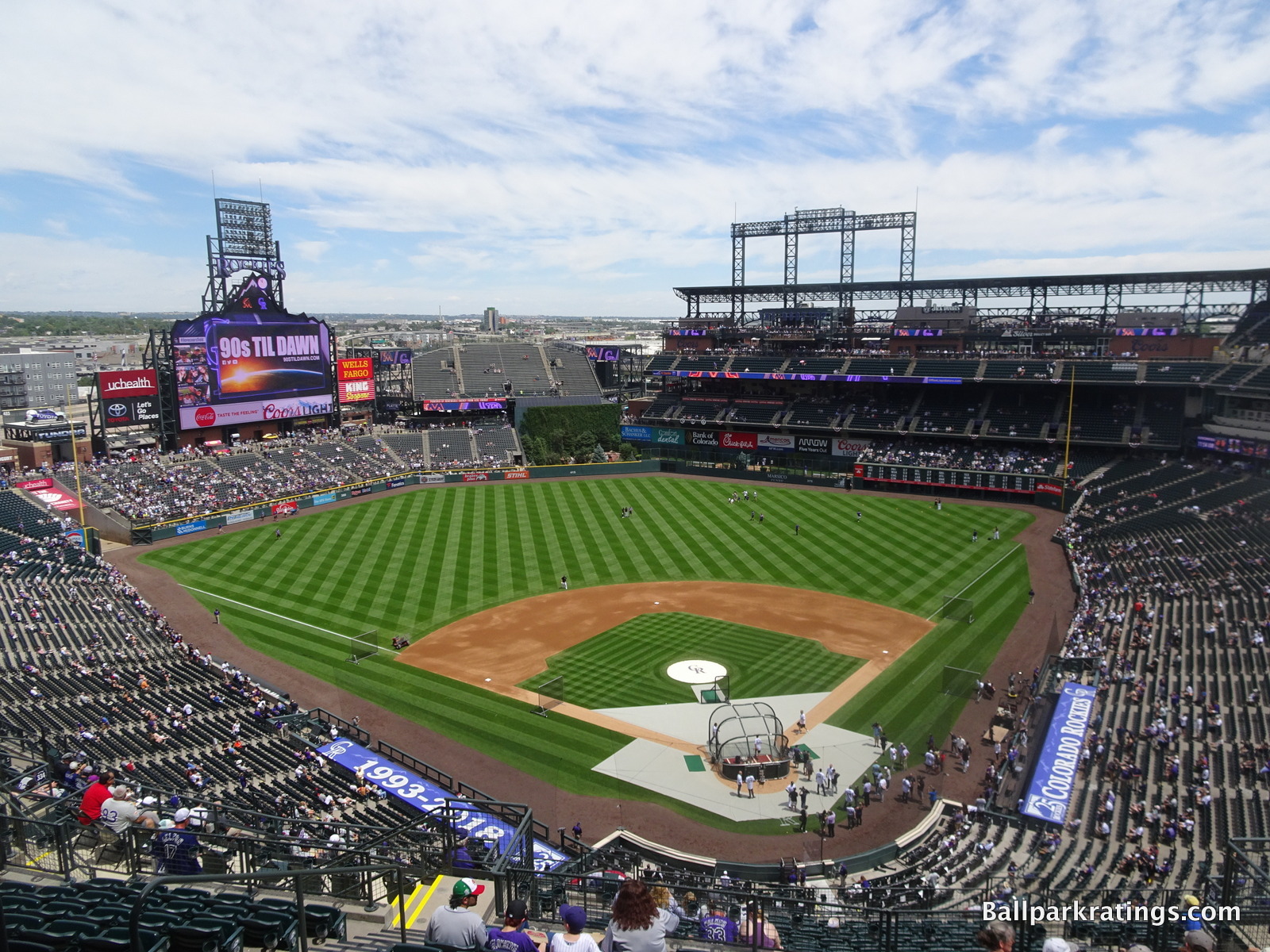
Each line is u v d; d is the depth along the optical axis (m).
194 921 11.29
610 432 108.75
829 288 100.00
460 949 10.41
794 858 27.78
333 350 94.81
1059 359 85.94
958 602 51.78
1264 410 71.31
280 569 60.16
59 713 34.56
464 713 38.41
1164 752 31.66
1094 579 53.44
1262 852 23.64
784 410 98.81
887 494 83.19
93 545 61.59
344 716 38.06
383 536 68.75
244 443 86.75
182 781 29.58
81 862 15.81
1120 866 24.83
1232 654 38.94
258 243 86.06
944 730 36.44
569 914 9.94
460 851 18.55
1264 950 13.32
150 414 82.12
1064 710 35.38
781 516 74.81
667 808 30.95
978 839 27.88
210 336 82.19
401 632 48.31
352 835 25.00
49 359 143.88
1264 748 31.03
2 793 21.91
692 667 43.06
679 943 13.80
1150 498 68.38
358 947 12.27
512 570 59.81
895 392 97.38
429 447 95.88
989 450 85.94
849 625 48.72
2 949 5.31
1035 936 16.11
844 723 37.09
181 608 52.44
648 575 58.44
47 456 76.81
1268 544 52.19
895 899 23.17
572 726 37.12
